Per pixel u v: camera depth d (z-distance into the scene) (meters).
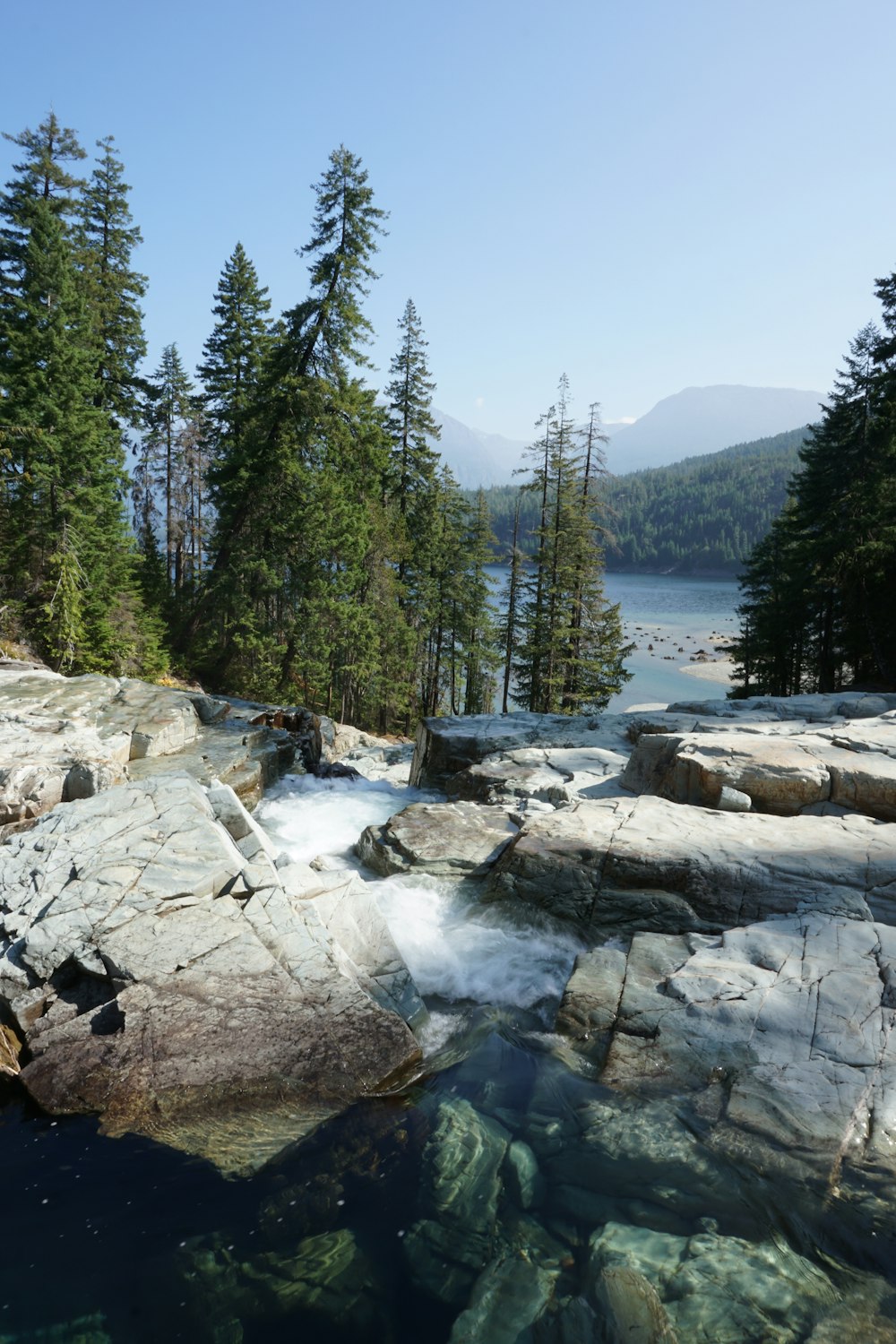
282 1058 6.54
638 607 113.62
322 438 31.39
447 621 45.19
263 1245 4.87
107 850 8.34
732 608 113.00
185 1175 5.51
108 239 33.84
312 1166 5.61
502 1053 7.01
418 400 42.66
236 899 8.10
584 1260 4.67
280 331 35.09
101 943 7.25
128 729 15.64
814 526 34.97
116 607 29.75
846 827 9.86
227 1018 6.78
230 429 36.03
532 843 9.78
